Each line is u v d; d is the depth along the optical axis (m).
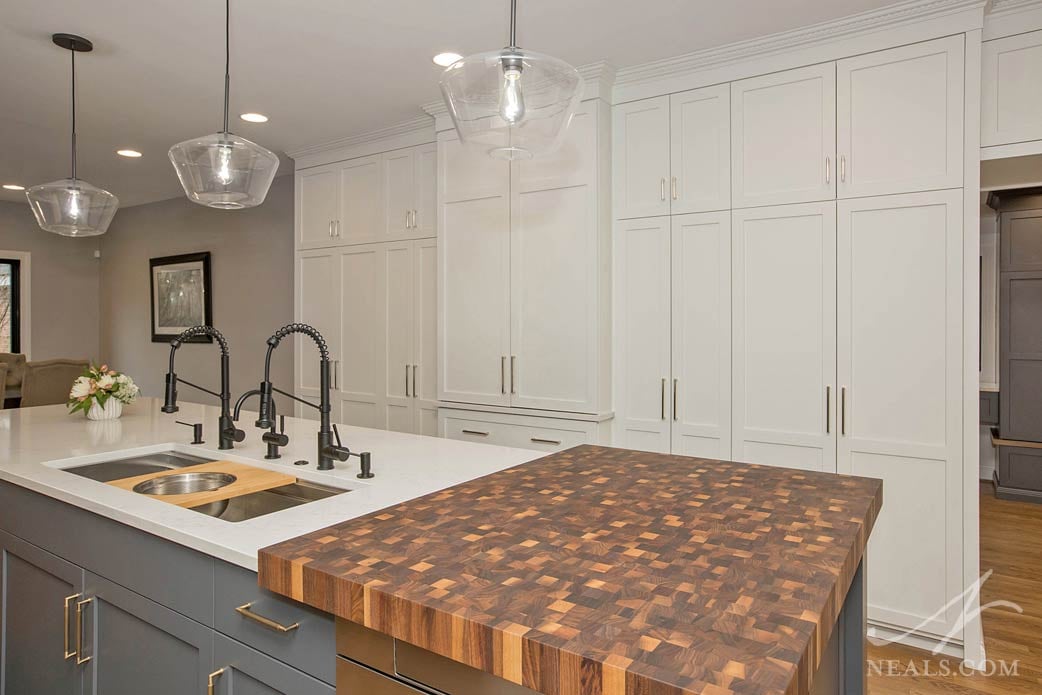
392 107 3.54
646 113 3.06
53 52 2.81
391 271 3.99
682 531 1.18
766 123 2.77
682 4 2.41
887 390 2.53
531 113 1.46
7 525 1.83
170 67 2.97
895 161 2.50
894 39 2.49
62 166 4.88
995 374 5.18
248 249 5.51
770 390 2.78
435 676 0.90
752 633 0.78
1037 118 2.33
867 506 1.35
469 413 3.47
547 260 3.19
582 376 3.09
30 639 1.74
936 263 2.43
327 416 1.78
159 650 1.35
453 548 1.10
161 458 2.15
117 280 6.87
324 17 2.50
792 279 2.72
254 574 1.15
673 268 3.00
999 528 3.96
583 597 0.89
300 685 1.08
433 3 2.39
